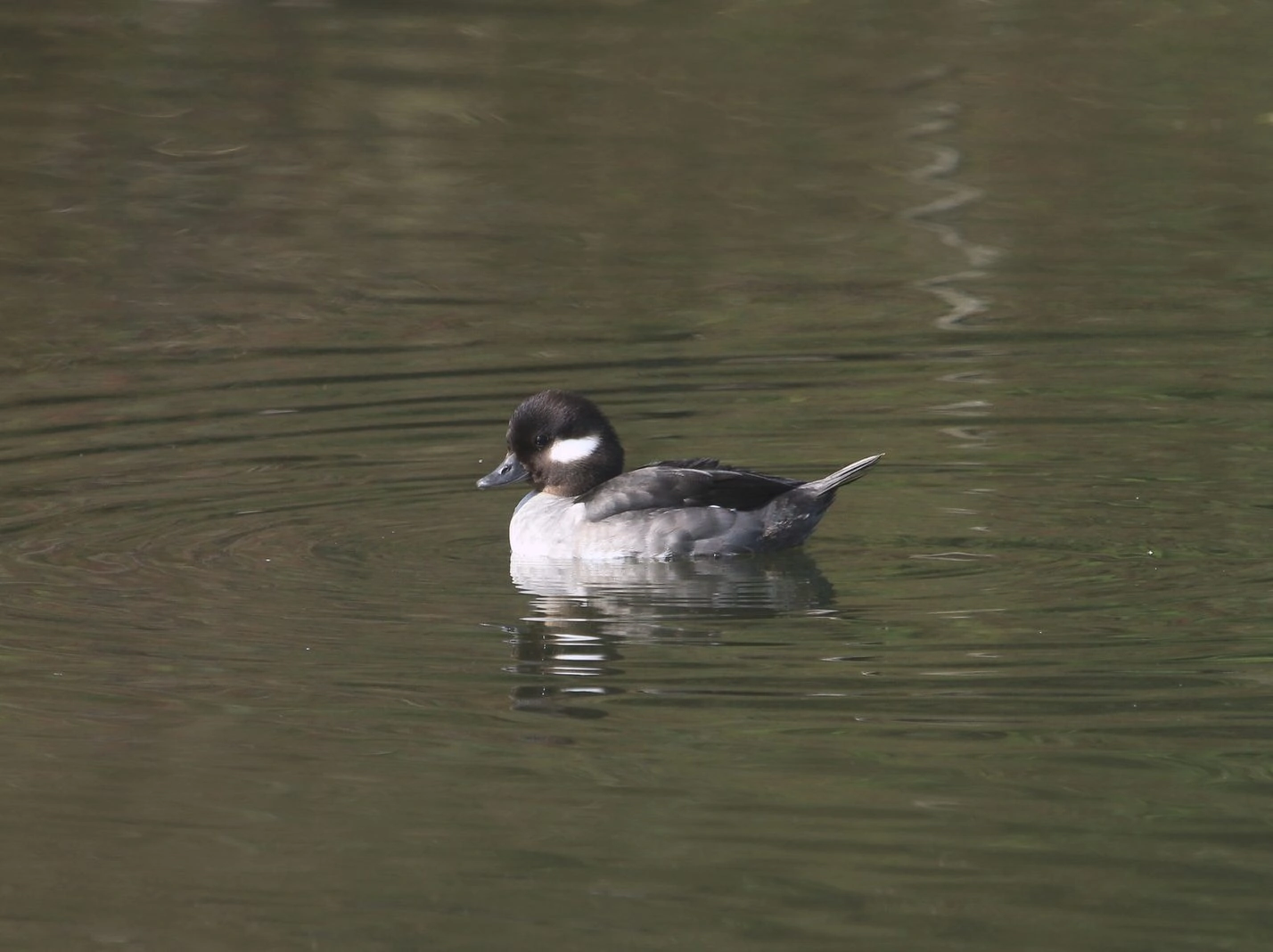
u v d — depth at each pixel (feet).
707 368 60.39
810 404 56.44
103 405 57.11
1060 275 70.38
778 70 94.48
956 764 31.68
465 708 34.73
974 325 64.49
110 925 27.04
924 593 40.91
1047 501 47.24
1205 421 53.78
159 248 75.36
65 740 33.35
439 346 63.67
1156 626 38.09
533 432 47.24
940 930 26.37
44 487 49.21
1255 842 28.68
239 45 98.94
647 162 84.69
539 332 64.90
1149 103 89.76
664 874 28.17
